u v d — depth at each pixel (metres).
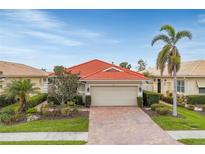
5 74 31.47
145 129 17.06
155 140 14.38
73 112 23.61
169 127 17.47
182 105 29.14
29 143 13.68
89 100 28.09
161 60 21.78
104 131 16.58
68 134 15.80
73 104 25.97
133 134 15.77
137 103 28.17
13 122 19.83
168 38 21.73
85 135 15.58
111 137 15.10
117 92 28.80
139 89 28.44
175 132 16.17
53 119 20.67
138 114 22.91
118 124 18.69
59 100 25.34
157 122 19.22
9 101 28.41
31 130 16.72
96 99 28.78
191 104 29.72
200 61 35.44
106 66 34.88
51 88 24.84
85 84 28.38
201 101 30.22
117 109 26.06
